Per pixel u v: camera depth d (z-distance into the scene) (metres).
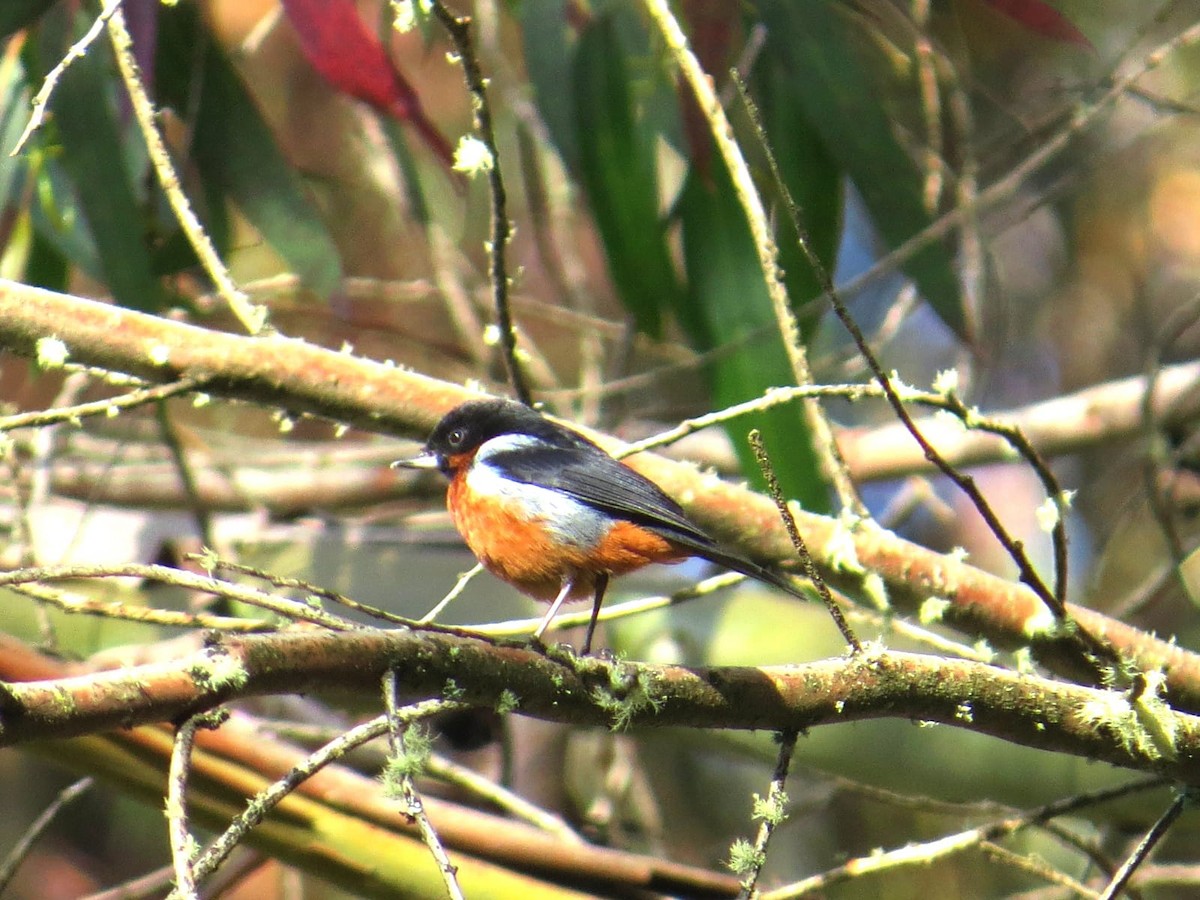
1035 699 6.58
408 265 15.65
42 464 12.09
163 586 11.14
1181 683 7.89
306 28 8.86
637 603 7.43
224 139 9.67
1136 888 7.91
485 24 13.42
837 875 7.34
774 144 10.32
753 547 8.35
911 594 8.02
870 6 11.15
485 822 7.47
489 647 5.81
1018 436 6.39
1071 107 11.79
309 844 7.27
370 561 11.16
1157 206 16.97
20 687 4.66
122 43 7.48
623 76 10.33
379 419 8.22
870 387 6.30
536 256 16.19
